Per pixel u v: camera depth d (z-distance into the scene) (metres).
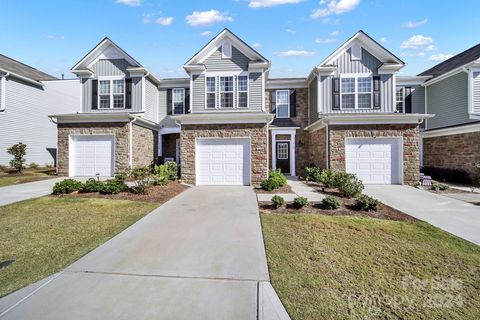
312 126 15.48
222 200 9.14
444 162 15.50
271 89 17.80
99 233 5.82
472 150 13.54
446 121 16.31
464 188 11.97
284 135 17.44
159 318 3.03
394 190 11.26
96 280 3.84
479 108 14.63
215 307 3.24
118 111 16.50
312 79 16.55
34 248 4.98
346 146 12.82
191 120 12.50
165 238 5.53
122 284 3.75
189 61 14.48
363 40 15.18
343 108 15.23
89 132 14.58
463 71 15.01
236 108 14.51
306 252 4.88
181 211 7.67
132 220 6.76
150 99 17.48
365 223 6.54
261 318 3.05
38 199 8.78
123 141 14.46
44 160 20.33
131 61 16.44
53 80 21.23
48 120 20.59
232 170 12.54
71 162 14.70
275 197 8.17
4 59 20.84
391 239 5.55
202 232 5.91
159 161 17.70
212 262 4.43
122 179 10.35
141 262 4.42
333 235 5.76
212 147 12.61
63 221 6.64
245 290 3.61
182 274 4.04
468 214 7.60
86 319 3.01
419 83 18.05
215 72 14.67
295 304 3.32
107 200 8.70
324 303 3.35
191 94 14.60
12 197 9.15
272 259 4.56
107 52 16.69
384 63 14.95
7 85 17.67
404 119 12.48
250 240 5.43
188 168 12.55
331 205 7.86
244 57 14.59
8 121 17.70
